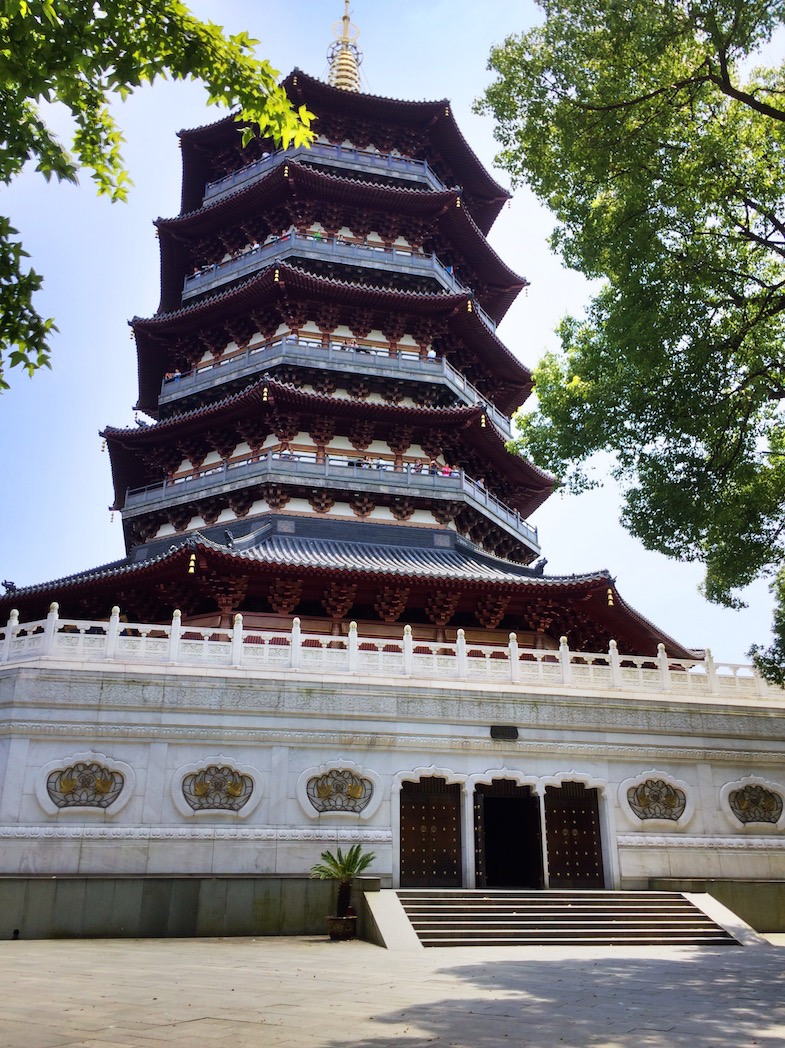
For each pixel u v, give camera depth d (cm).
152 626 2444
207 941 1923
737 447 2144
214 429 3847
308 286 3853
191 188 4962
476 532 4062
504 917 2050
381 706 2447
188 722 2308
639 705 2642
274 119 1153
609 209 2208
